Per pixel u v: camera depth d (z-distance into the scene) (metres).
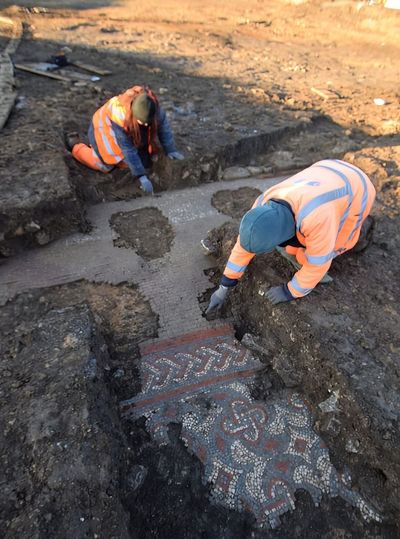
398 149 4.21
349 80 6.59
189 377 2.41
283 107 5.36
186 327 2.69
